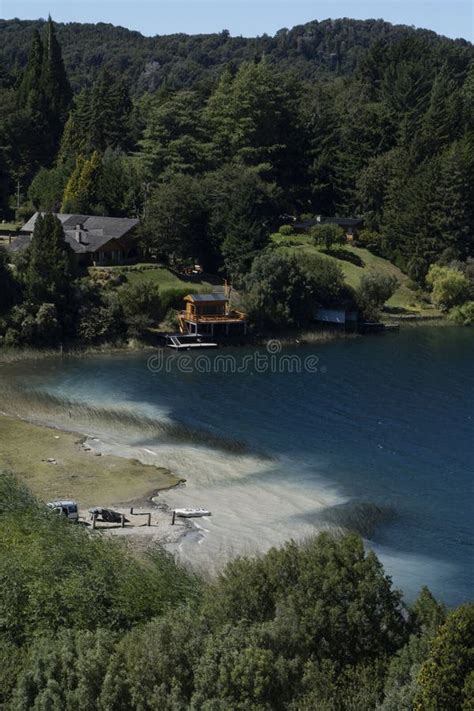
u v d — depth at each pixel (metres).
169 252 147.38
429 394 100.69
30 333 118.88
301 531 63.38
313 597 35.56
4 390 98.38
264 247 145.00
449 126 179.12
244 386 103.50
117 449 80.12
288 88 192.38
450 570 58.34
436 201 158.75
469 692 28.52
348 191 177.88
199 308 130.62
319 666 33.12
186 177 155.25
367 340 133.50
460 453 80.56
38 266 122.75
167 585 40.31
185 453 79.38
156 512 65.38
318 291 139.00
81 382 103.81
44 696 31.27
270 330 133.25
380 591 36.00
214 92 198.25
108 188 165.50
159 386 102.88
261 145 182.25
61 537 44.47
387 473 75.38
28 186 189.12
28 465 74.69
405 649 33.12
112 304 125.75
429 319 148.25
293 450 80.75
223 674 30.66
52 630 36.50
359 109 192.12
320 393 100.69
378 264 163.25
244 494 70.19
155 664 31.55
